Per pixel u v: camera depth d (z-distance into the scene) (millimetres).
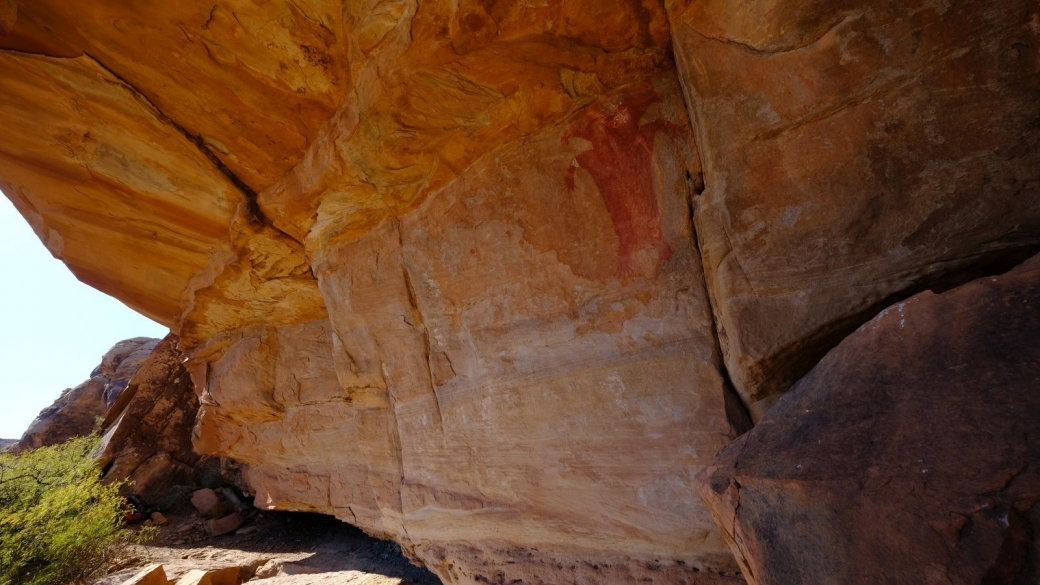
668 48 2840
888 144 2107
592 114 3148
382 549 6770
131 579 5133
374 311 4715
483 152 3672
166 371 11773
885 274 2141
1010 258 1972
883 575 1370
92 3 3504
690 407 2811
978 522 1276
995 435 1378
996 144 1932
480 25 2725
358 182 4203
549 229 3400
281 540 7887
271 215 5121
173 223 5730
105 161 5000
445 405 4176
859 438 1617
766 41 2301
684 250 2854
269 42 3625
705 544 2799
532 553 3570
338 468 6578
